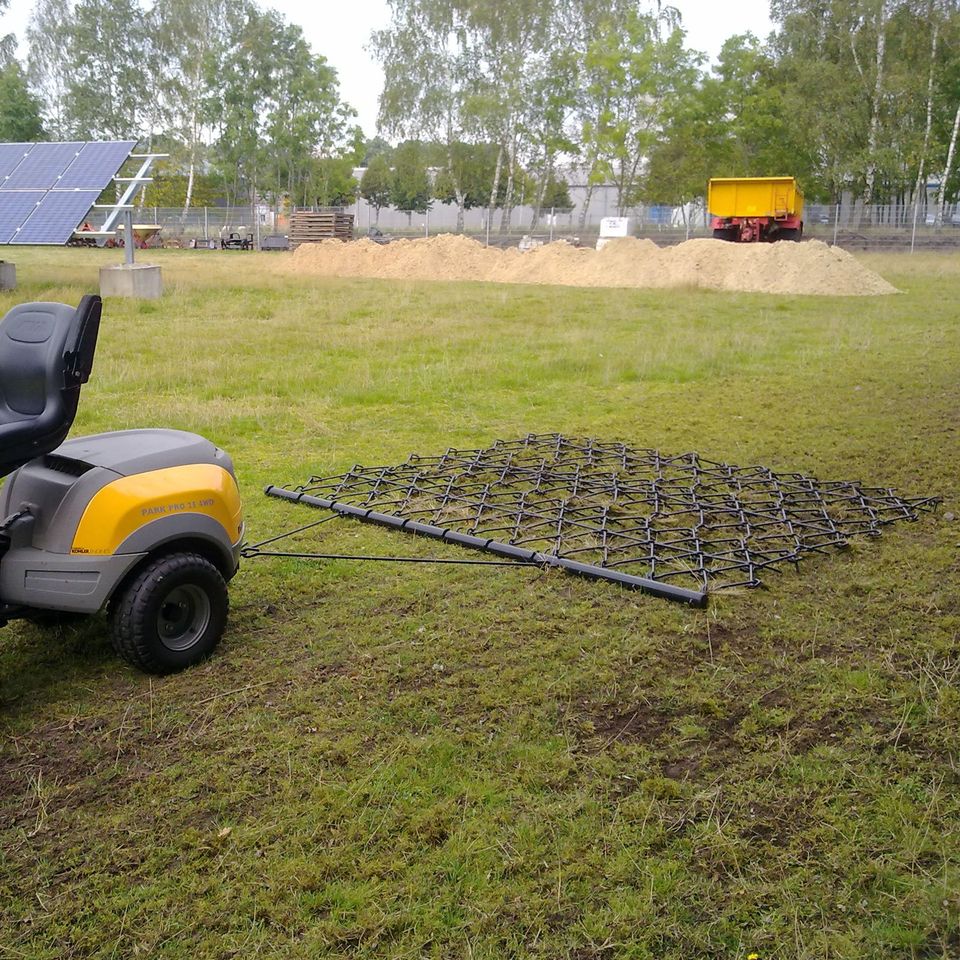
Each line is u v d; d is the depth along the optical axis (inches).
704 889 113.1
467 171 2113.7
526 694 158.7
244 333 574.9
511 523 249.3
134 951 105.5
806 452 316.8
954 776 133.5
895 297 823.1
